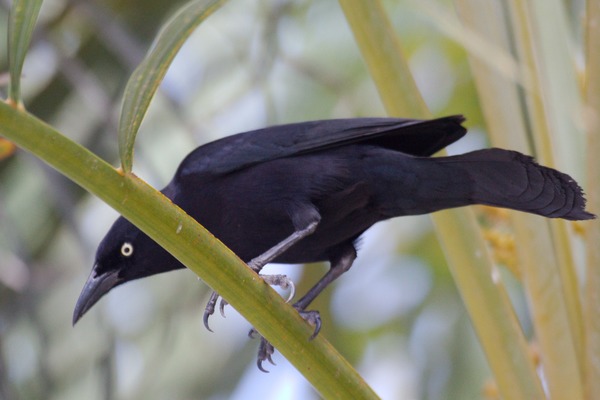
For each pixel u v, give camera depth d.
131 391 9.71
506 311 7.14
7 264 9.03
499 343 7.09
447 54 12.66
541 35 7.78
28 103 9.96
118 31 9.33
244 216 8.68
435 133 8.53
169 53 5.39
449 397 11.48
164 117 10.56
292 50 11.74
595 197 7.02
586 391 7.02
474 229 7.28
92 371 9.56
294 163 8.55
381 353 12.19
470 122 12.60
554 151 7.76
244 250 8.97
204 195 8.70
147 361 9.92
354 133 8.52
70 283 9.88
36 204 10.05
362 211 8.61
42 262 9.89
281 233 8.77
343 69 11.79
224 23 10.58
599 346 6.93
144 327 10.05
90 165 5.30
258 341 10.66
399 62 7.55
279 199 8.55
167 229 5.59
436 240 12.40
